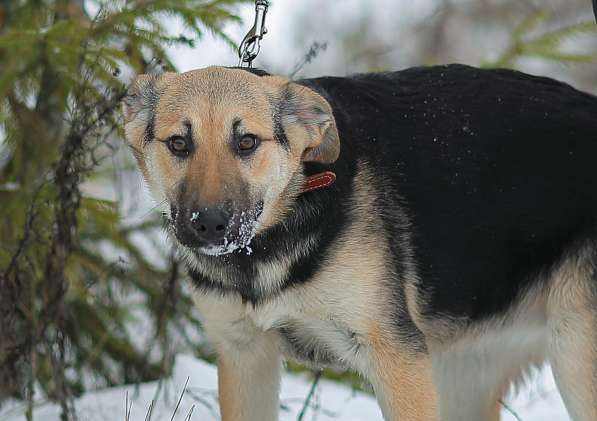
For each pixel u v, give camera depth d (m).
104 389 11.70
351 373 13.21
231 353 8.48
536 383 12.71
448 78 8.91
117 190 11.93
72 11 10.57
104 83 10.02
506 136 8.59
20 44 9.55
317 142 7.72
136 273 11.73
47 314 9.43
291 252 7.84
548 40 12.55
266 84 7.70
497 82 8.92
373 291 7.93
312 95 7.68
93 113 10.09
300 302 7.94
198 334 12.88
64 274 9.65
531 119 8.67
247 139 7.41
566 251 8.53
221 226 7.12
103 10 10.03
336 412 11.64
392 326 7.98
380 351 7.97
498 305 8.74
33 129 9.81
